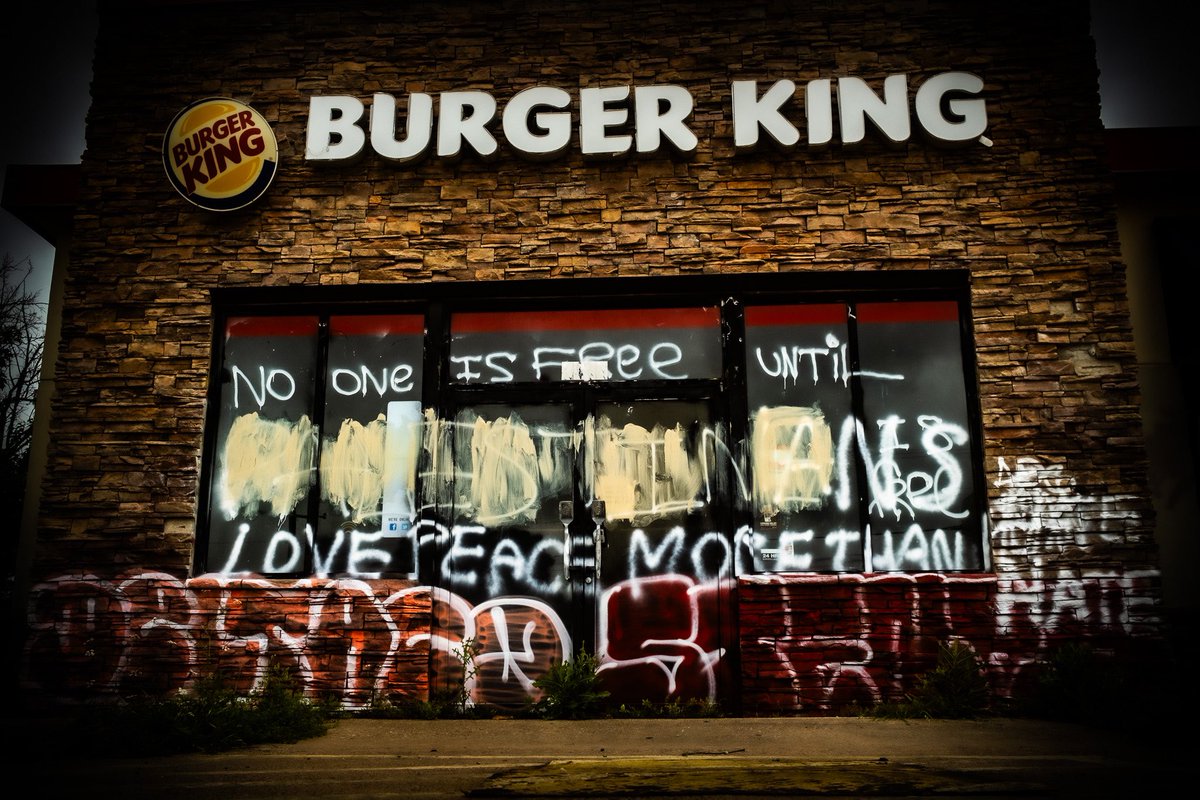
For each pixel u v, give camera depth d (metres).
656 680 6.38
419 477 6.75
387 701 6.32
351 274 6.95
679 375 6.83
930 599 6.32
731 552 6.52
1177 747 4.99
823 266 6.80
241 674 6.40
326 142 7.02
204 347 6.91
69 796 4.06
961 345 6.80
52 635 6.49
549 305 7.00
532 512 6.70
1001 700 6.13
